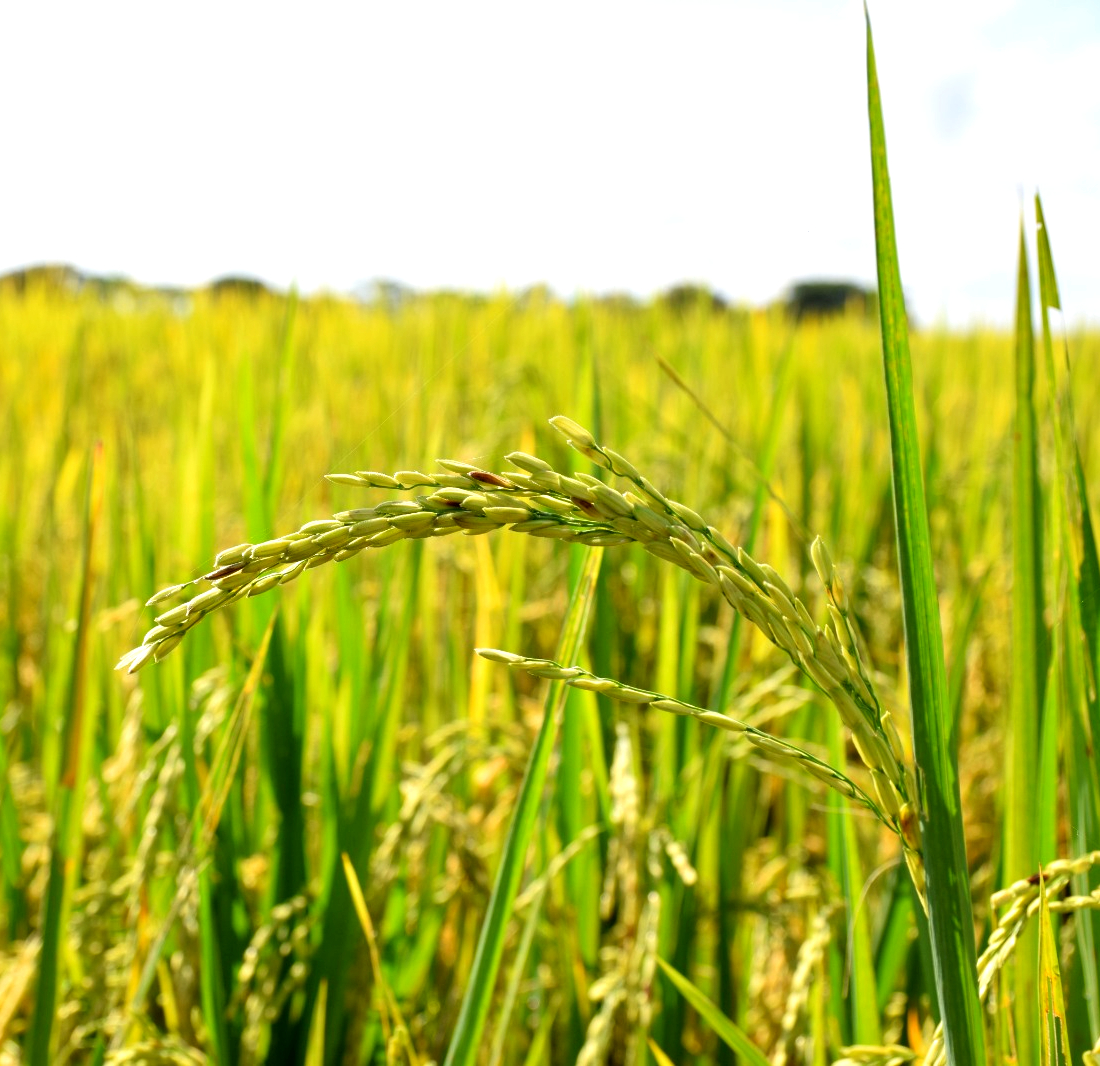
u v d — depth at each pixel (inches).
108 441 36.1
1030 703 16.8
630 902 21.7
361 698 27.8
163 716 27.3
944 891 12.5
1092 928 16.2
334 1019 23.7
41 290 151.7
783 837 33.0
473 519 11.1
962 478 59.6
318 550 10.9
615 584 42.7
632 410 65.1
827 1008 22.0
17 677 41.1
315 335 104.3
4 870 27.5
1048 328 16.2
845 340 109.3
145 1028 20.4
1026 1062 15.6
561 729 25.4
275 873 25.9
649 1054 22.6
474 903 25.2
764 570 11.8
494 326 99.7
